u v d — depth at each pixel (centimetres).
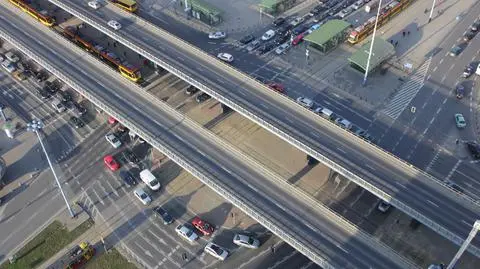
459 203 9269
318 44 14562
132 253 9938
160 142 10656
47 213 10731
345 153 10244
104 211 10738
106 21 14638
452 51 14638
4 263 9856
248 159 10281
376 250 8600
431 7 16788
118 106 11612
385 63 14425
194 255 9875
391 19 16300
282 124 10938
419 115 12731
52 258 9869
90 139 12400
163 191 11119
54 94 13700
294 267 9600
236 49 15150
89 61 13175
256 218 9212
